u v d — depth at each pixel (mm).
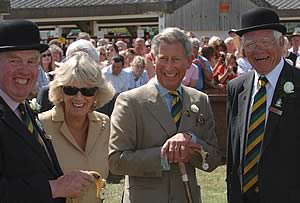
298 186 3824
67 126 3854
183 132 4020
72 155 3826
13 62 3078
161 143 3986
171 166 3994
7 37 3064
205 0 18594
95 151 3916
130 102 4016
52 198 3062
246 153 3943
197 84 9812
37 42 3133
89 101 3781
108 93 3865
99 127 3977
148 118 4000
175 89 4086
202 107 4160
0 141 2969
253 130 3932
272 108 3875
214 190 8070
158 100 4035
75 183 3141
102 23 18859
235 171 4016
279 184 3812
